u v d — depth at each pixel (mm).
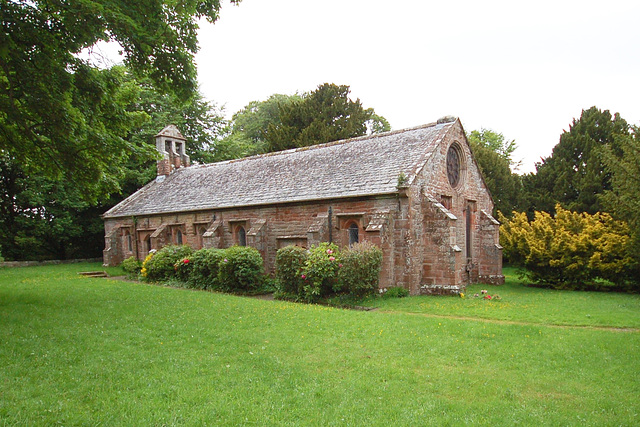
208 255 20375
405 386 6797
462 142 21531
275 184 23391
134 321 11008
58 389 6402
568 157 29484
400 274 17453
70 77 10227
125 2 10398
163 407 5859
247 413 5730
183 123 39625
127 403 5953
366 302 15617
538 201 29359
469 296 16734
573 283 19062
